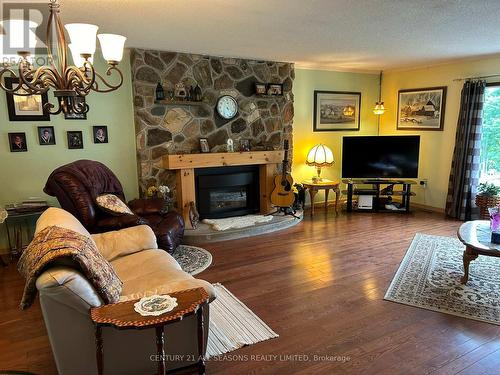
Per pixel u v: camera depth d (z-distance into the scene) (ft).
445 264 11.92
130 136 14.98
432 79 18.97
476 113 16.71
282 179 17.30
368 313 8.90
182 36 12.12
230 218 16.62
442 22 10.60
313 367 6.97
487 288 10.12
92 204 10.85
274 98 17.88
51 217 7.49
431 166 19.51
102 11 9.16
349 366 6.98
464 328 8.23
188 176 15.38
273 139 18.17
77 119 13.78
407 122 20.42
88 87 6.84
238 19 10.06
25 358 7.35
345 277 11.01
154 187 14.87
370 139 18.81
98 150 14.37
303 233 15.60
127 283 7.43
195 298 5.91
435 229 16.10
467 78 17.42
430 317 8.70
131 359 6.29
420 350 7.45
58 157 13.62
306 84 19.26
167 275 7.64
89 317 5.81
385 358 7.20
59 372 6.01
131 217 10.89
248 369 6.93
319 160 18.81
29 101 12.87
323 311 9.01
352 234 15.42
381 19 10.23
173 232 11.80
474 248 9.62
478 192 17.15
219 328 8.27
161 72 14.87
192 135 16.02
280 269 11.68
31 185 13.28
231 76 16.56
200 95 15.62
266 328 8.27
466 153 17.19
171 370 6.66
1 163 12.75
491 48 14.40
